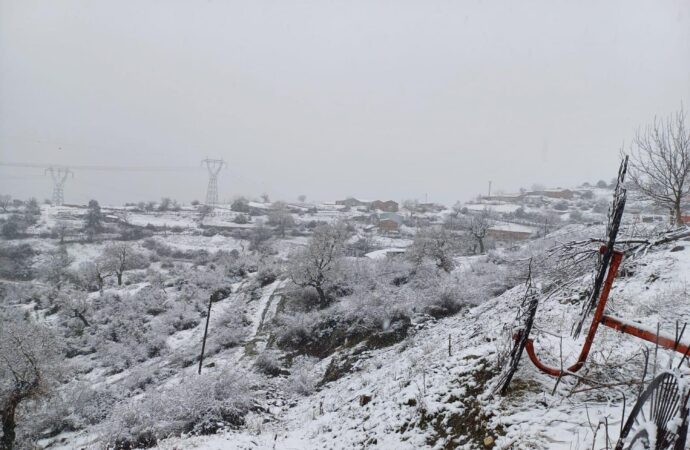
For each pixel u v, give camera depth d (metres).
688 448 4.17
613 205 6.19
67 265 55.81
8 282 52.53
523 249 36.62
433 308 26.70
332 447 9.14
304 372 24.05
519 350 6.83
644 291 11.29
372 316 27.34
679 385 3.42
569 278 9.09
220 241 71.88
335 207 109.19
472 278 30.20
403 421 8.36
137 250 63.06
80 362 32.62
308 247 36.25
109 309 41.06
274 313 35.94
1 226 70.12
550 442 5.57
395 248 55.28
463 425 7.06
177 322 37.47
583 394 6.53
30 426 22.97
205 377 19.58
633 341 7.91
